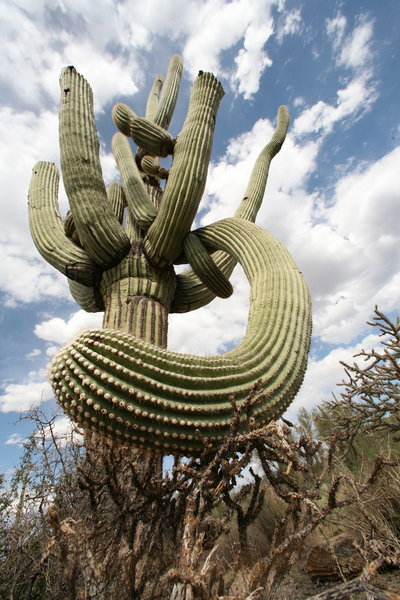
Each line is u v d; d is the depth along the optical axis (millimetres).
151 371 2191
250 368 2547
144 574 1752
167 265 4297
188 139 4148
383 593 1257
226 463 1897
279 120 6234
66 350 2256
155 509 1959
